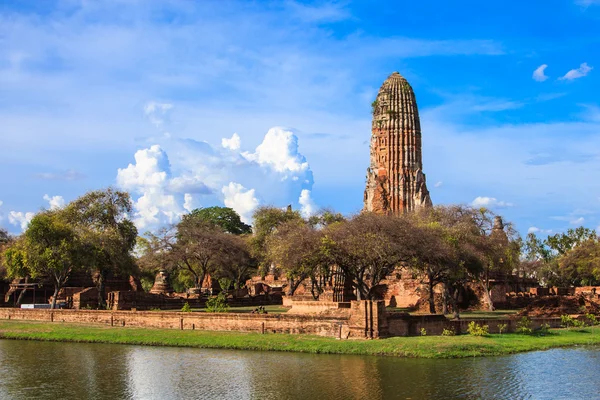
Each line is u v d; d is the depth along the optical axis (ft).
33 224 269.64
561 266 458.50
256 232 399.85
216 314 214.07
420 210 340.18
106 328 227.40
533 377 148.97
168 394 138.31
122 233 314.96
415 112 410.93
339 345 181.47
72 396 138.41
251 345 189.67
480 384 142.41
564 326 228.84
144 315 227.81
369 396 133.18
